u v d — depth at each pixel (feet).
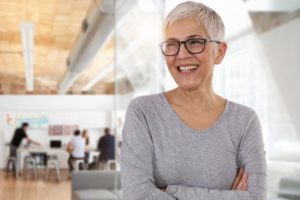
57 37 30.63
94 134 57.93
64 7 23.56
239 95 11.09
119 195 15.72
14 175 46.21
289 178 10.19
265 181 5.40
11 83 56.65
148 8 14.92
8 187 36.27
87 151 43.80
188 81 5.15
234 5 10.75
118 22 15.57
